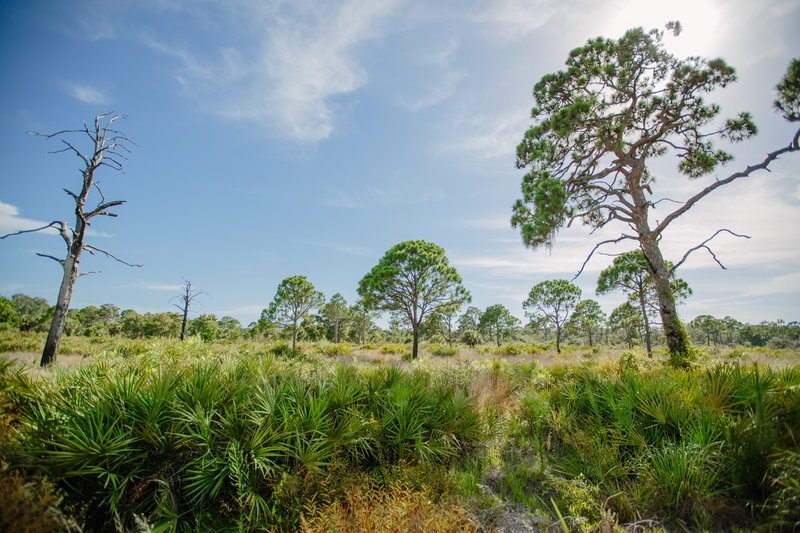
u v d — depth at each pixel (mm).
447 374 7859
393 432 4059
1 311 33438
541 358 19844
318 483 3010
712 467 3186
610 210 10984
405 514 2385
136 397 3129
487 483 3857
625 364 6848
